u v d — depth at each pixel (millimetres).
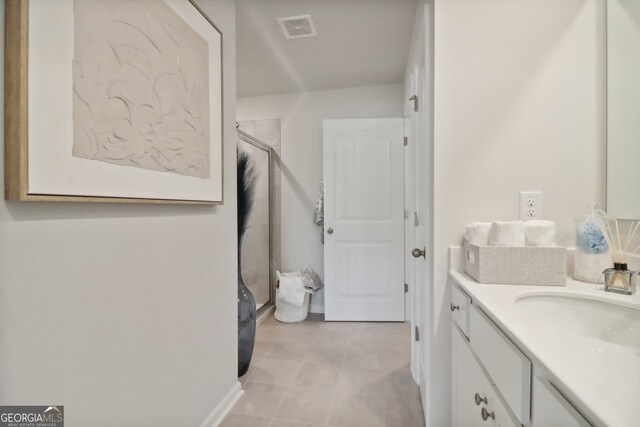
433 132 1219
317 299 2961
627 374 463
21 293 651
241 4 1723
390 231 2652
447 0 1179
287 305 2688
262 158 2889
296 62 2400
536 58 1138
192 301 1232
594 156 1107
